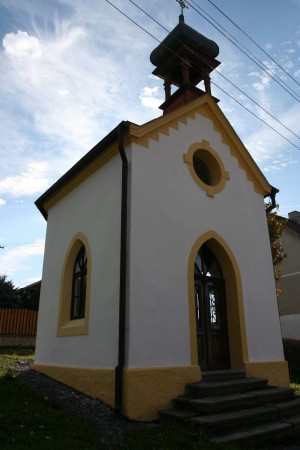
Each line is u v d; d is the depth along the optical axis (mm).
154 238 7977
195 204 9164
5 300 24344
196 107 10266
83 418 6352
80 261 10094
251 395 7156
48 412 6336
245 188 10836
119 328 7148
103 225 8688
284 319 21359
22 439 5016
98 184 9297
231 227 9883
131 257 7484
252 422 6430
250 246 10211
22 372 10086
